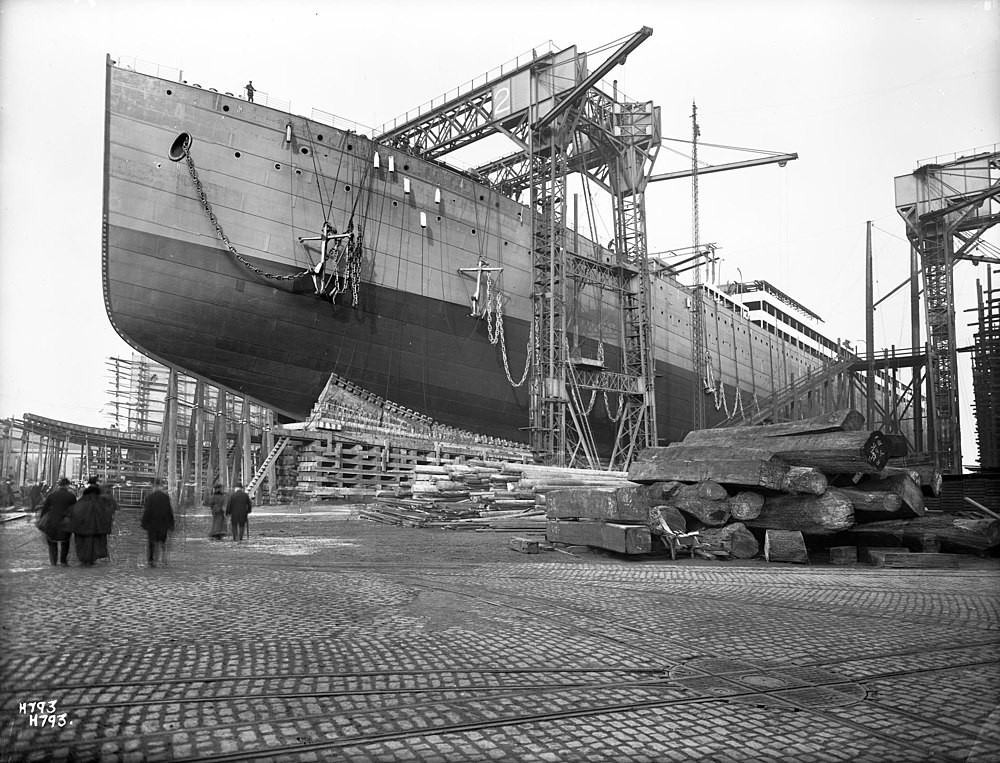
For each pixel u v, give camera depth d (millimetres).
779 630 6746
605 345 49094
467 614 7430
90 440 35469
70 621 6523
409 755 3607
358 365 34938
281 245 31984
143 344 30219
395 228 35562
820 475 12117
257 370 32656
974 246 40031
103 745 3633
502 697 4578
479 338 39594
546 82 40625
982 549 12617
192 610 7250
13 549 12633
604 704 4465
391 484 32344
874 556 12469
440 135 46031
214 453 30422
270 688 4652
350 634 6328
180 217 29750
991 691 4801
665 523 13039
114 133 28594
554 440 40969
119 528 18109
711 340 64688
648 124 48625
